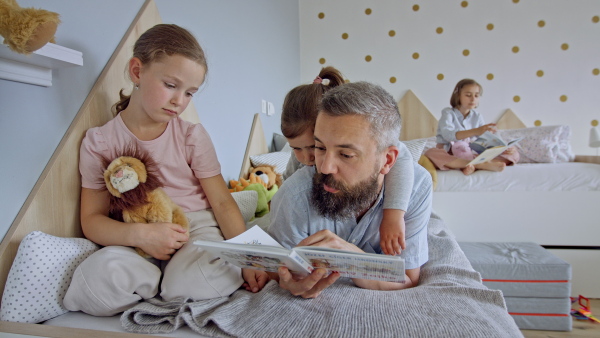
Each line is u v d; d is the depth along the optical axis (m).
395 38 3.35
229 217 1.08
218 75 1.77
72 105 1.02
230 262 0.86
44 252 0.84
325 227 0.99
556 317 1.71
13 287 0.81
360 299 0.85
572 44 3.13
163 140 1.06
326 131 0.79
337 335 0.71
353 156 0.79
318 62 3.46
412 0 3.30
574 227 2.09
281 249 0.73
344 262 0.74
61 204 0.97
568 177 2.11
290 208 0.96
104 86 1.10
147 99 0.96
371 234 1.00
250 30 2.21
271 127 2.61
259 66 2.36
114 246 0.91
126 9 1.20
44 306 0.84
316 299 0.85
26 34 0.71
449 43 3.28
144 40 0.96
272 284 0.91
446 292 0.87
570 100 3.16
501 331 0.70
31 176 0.92
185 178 1.11
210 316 0.76
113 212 0.98
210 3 1.71
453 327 0.71
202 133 1.11
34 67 0.90
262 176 1.85
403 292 0.88
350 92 0.79
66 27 0.99
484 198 2.17
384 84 3.38
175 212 1.00
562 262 1.72
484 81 3.26
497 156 2.38
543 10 3.15
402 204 0.93
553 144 2.71
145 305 0.83
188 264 0.90
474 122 2.74
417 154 2.06
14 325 0.79
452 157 2.32
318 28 3.43
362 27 3.38
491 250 1.95
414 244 1.00
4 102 0.86
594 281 2.03
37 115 0.93
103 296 0.83
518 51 3.20
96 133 1.01
